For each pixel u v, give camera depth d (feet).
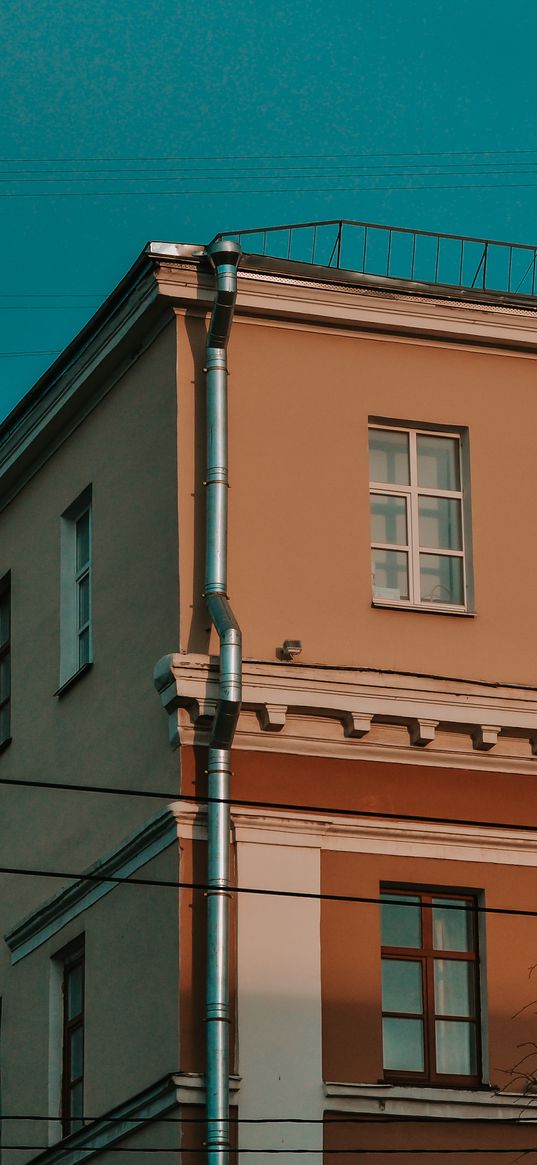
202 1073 56.59
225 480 61.36
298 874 59.31
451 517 64.95
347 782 60.49
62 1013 65.77
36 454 72.49
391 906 60.75
